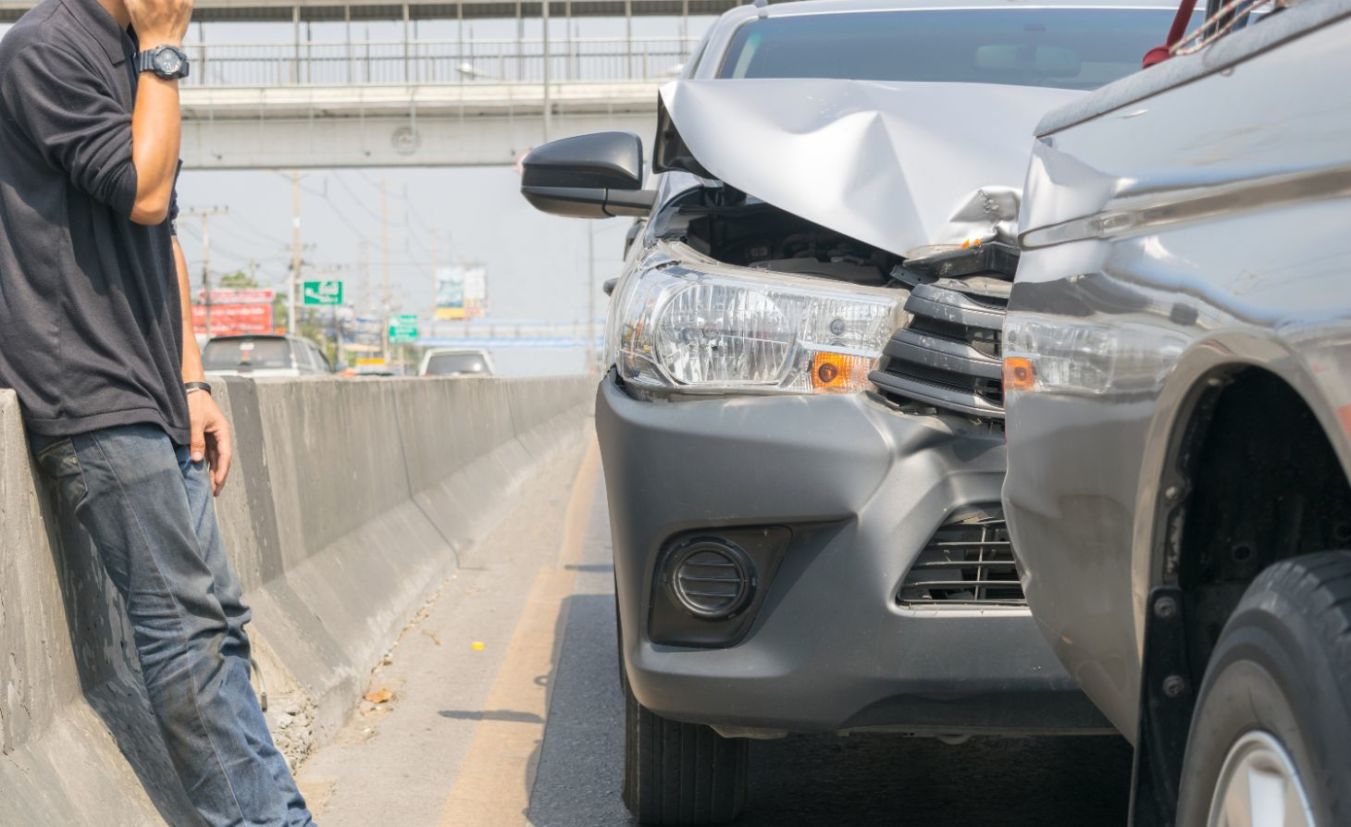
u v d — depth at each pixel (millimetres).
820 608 3125
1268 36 1824
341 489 6426
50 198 2822
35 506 3041
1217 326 1809
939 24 4891
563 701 5480
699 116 3760
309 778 4516
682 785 3793
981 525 3090
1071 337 2273
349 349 125625
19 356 2857
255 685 4539
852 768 4523
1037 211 2488
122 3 2871
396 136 63000
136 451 2895
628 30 71188
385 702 5445
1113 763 4539
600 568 8602
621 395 3479
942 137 3643
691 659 3254
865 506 3100
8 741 2854
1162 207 2031
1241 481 2018
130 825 3115
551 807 4277
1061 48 4719
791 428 3178
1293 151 1726
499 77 63500
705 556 3252
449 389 10266
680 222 3863
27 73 2764
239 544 4766
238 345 33156
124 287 2904
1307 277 1647
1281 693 1699
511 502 11992
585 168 4125
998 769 4492
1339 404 1562
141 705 3510
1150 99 2158
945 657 3057
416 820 4176
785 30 4957
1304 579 1736
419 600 7203
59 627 3162
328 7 75750
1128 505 2096
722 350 3309
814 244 3727
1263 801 1745
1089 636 2312
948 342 3148
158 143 2820
